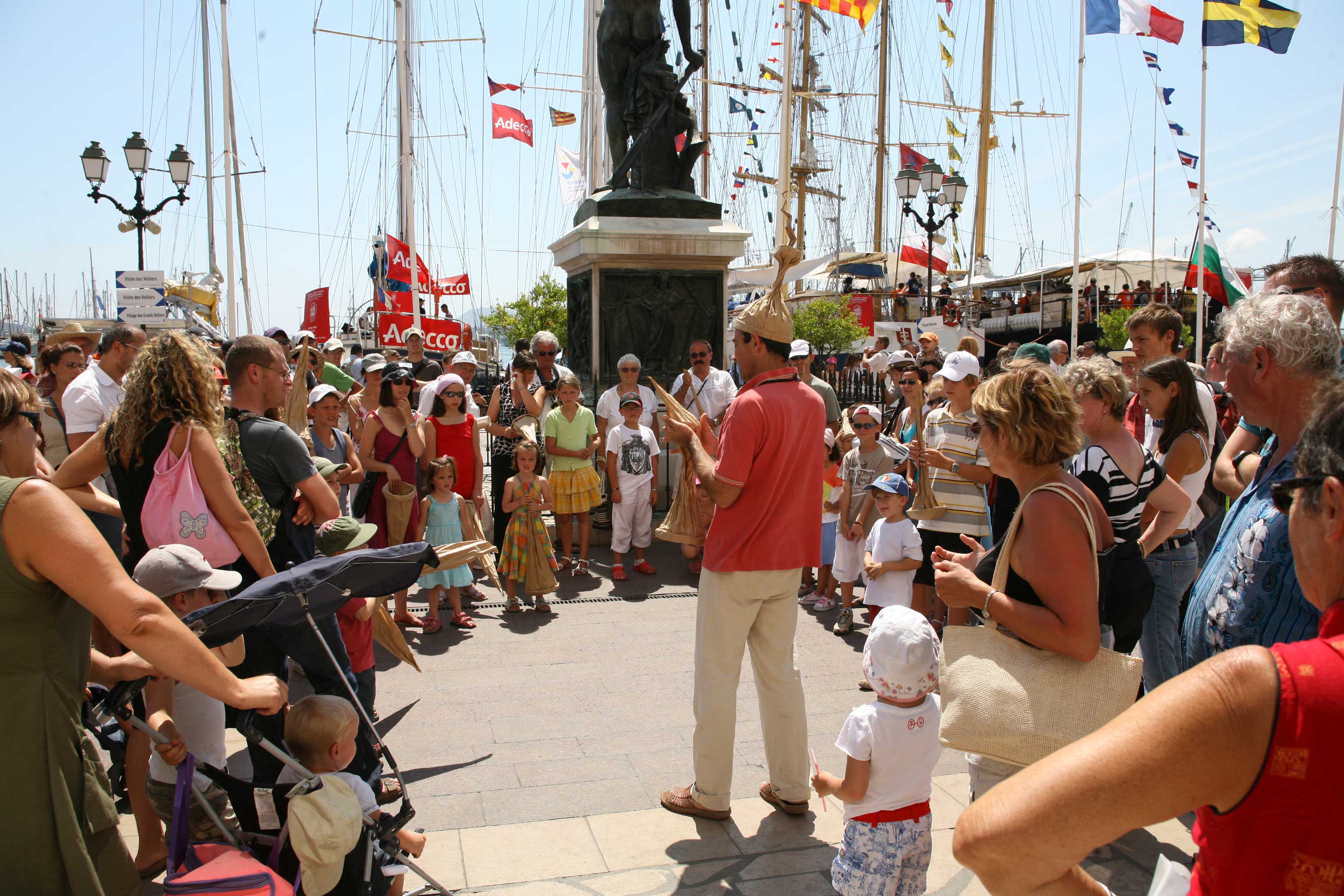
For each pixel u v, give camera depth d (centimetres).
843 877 284
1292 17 1198
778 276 369
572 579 739
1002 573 251
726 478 349
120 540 535
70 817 207
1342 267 328
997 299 2611
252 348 367
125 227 1352
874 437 616
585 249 845
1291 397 231
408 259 2045
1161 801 112
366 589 311
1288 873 108
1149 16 1259
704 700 363
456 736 446
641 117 895
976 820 126
